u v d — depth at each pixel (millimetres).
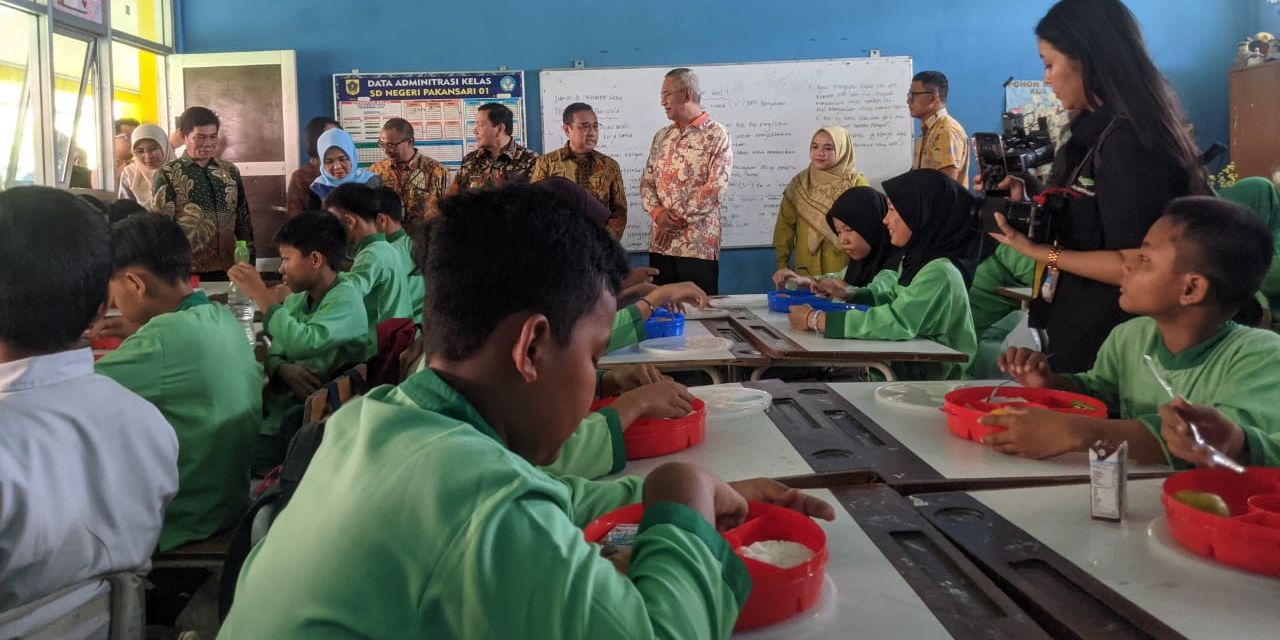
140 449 1480
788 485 1386
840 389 2031
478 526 678
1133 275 1599
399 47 6094
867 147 6141
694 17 6094
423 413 773
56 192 1389
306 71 6102
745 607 904
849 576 1039
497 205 803
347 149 5180
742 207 6168
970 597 984
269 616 723
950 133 5008
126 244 1992
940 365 2873
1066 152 2221
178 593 1907
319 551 714
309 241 3113
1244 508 1187
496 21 6090
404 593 682
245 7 6055
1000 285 3668
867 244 3686
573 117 5074
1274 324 3396
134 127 5621
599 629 664
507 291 774
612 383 1885
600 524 1097
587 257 809
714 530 806
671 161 4914
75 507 1376
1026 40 6137
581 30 6098
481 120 5215
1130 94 1946
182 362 1904
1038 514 1224
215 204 4773
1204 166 2018
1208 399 1549
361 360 3090
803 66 6078
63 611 1249
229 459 1996
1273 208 3406
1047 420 1457
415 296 3850
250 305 3477
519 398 803
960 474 1405
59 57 5113
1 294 1316
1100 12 1973
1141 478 1370
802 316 3082
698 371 3172
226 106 6008
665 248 4977
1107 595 972
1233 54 6176
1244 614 922
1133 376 1755
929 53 6125
